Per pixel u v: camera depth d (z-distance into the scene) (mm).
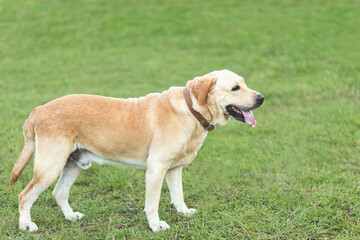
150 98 4691
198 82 4457
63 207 4797
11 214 4801
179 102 4520
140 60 13875
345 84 10047
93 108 4508
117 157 4664
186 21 17672
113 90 10828
